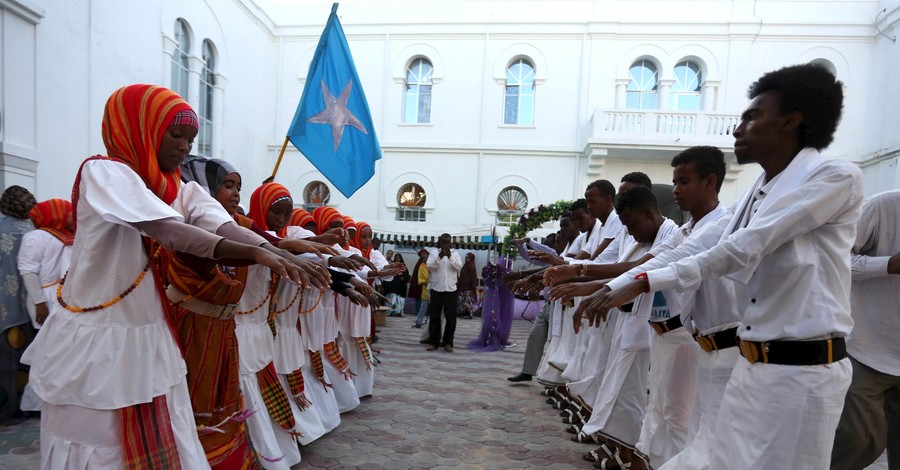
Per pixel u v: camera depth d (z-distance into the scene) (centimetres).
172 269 225
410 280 1284
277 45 1535
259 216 338
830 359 170
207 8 1190
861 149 1338
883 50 1286
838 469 267
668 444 290
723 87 1378
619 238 399
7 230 405
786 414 171
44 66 753
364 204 1523
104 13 873
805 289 171
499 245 1220
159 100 187
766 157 190
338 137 488
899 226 254
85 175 178
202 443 231
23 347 408
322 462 340
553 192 1455
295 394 345
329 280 181
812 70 178
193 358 230
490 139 1480
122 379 177
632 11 1416
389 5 1511
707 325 238
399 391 526
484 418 446
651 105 1442
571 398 456
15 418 405
